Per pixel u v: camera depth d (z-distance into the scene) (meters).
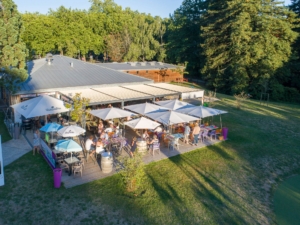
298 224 10.93
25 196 11.79
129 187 12.65
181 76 52.72
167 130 19.94
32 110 17.50
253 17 40.69
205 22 51.78
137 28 67.94
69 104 19.00
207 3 54.72
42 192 12.12
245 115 27.52
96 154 15.53
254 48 38.56
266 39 38.53
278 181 14.65
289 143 20.30
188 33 59.31
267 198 12.80
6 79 19.69
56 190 12.31
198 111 19.42
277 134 22.14
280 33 40.59
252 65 41.16
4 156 15.84
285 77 42.97
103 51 69.81
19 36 20.72
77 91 23.69
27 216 10.48
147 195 12.29
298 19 41.56
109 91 24.30
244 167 15.89
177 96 29.06
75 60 33.09
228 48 45.22
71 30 61.84
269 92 40.97
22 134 19.81
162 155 16.73
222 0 46.69
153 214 10.98
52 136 17.42
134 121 17.72
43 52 59.53
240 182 14.12
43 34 58.25
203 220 10.84
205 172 14.92
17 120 21.19
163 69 49.06
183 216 10.99
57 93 23.08
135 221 10.50
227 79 44.44
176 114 18.25
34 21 58.22
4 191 12.11
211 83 47.56
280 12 40.53
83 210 10.97
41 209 10.93
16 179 13.19
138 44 64.88
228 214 11.34
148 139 17.52
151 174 14.27
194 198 12.32
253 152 18.17
